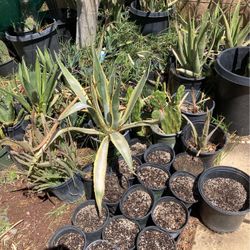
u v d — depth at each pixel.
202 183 1.50
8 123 1.81
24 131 1.84
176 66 2.06
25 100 1.76
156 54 2.39
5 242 1.48
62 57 2.31
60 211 1.58
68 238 1.38
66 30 2.68
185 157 1.68
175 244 1.33
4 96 1.94
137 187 1.54
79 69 2.18
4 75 2.44
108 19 2.62
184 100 1.97
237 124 1.87
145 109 1.92
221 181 1.53
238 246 1.43
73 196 1.60
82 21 2.30
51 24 2.46
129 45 2.46
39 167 1.53
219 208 1.36
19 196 1.66
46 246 1.45
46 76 1.75
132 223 1.43
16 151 1.56
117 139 1.47
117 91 1.37
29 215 1.58
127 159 1.41
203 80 1.97
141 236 1.37
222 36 2.09
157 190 1.53
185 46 1.93
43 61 2.02
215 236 1.47
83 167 1.62
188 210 1.47
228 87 1.74
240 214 1.33
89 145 1.87
